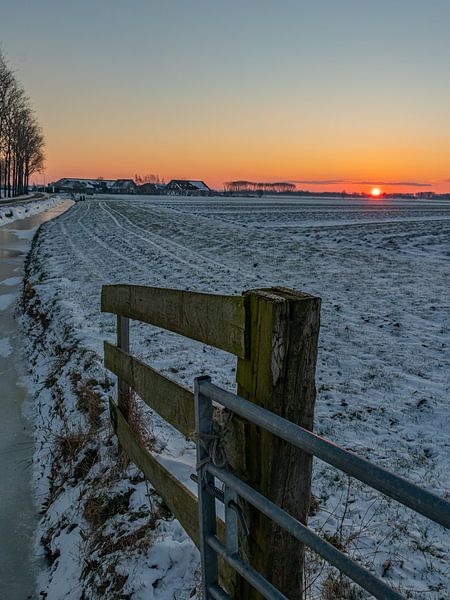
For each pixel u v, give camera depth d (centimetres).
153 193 14312
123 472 344
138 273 1439
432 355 717
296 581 152
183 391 201
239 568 139
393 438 466
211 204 7081
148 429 397
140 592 243
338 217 4319
